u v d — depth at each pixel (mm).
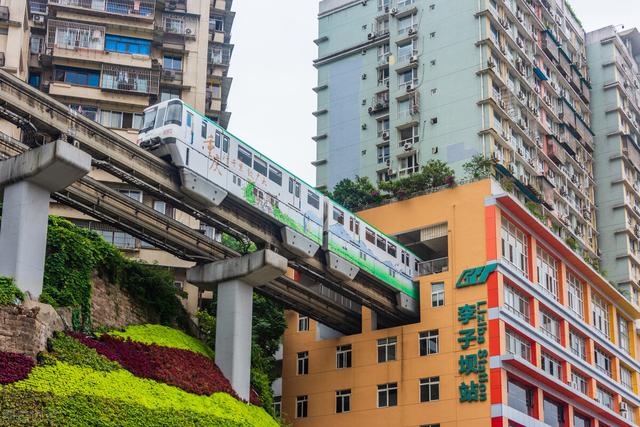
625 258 89688
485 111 73250
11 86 38656
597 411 64562
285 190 50406
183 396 41000
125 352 41312
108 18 64375
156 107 45281
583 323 66375
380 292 57750
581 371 64438
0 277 36312
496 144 73750
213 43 70375
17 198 38500
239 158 47625
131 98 62469
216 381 44812
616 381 70312
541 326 61125
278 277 50875
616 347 71625
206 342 51562
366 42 83375
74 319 40812
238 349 46812
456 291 57875
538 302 60719
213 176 45500
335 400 59719
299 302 55312
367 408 58188
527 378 56594
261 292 52594
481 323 56062
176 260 59125
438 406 55594
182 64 65500
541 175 79625
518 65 79688
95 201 42469
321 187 81188
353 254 54594
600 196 92500
